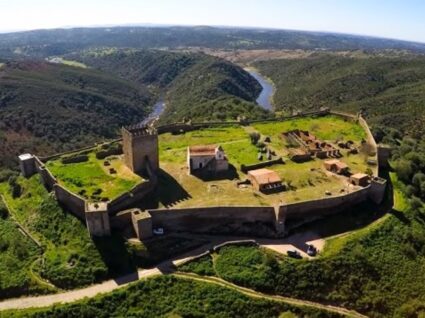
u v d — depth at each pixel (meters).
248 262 78.75
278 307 72.25
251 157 111.88
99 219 80.38
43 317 68.19
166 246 81.38
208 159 102.19
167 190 93.62
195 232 86.12
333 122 146.62
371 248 84.12
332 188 96.00
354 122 145.38
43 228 88.00
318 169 105.88
